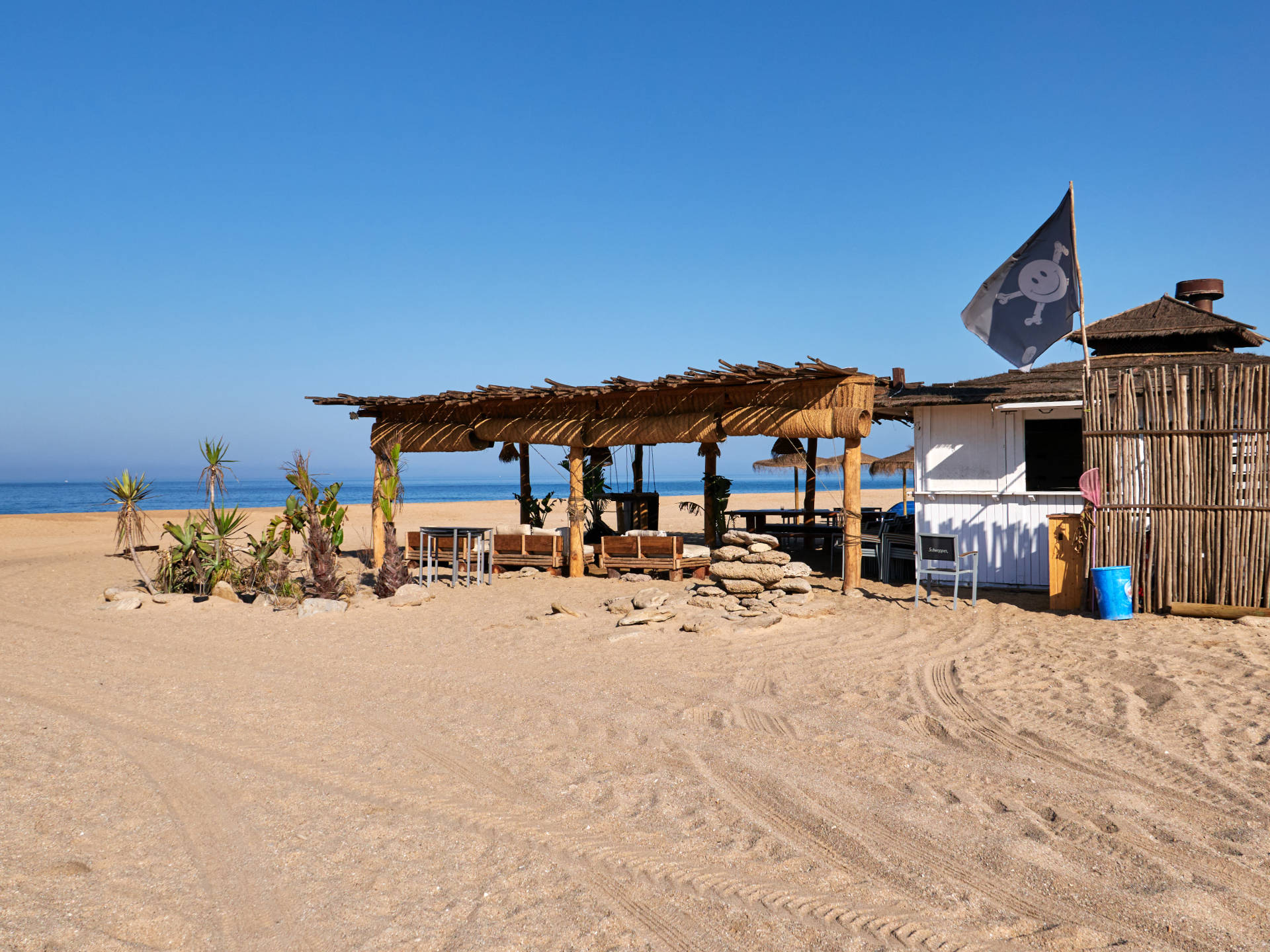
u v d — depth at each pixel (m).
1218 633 8.84
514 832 4.54
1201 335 13.55
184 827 4.64
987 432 12.41
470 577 14.79
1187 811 4.58
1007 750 5.64
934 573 12.78
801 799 4.88
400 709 6.99
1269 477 9.36
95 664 8.84
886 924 3.54
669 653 8.81
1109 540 10.10
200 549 13.80
